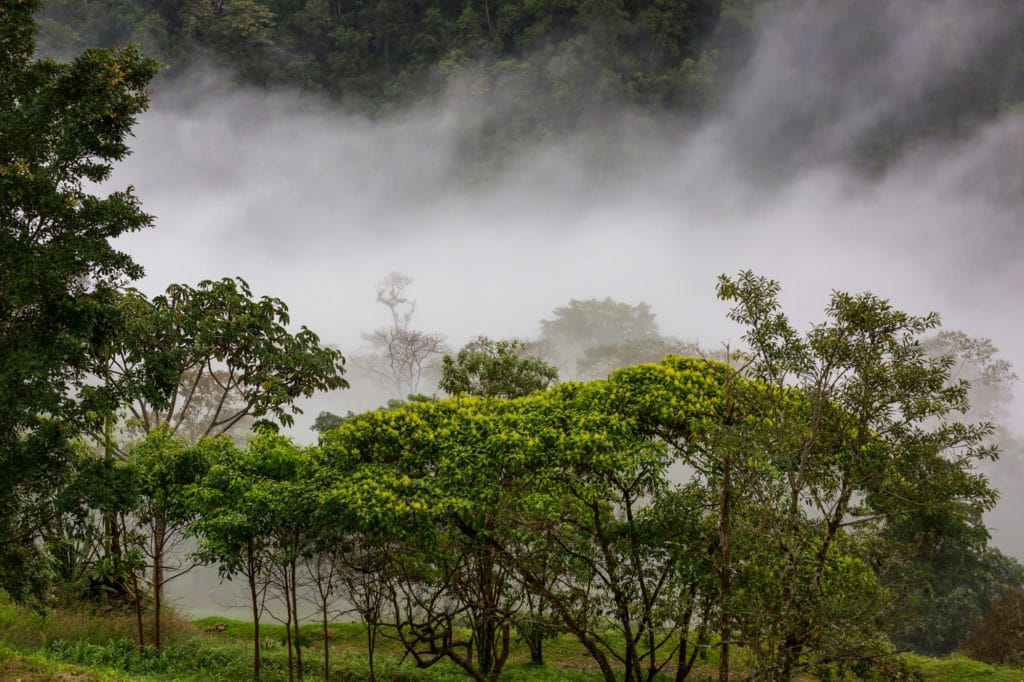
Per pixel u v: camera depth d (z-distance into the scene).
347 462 13.80
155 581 14.88
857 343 11.05
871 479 11.18
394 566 13.67
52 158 12.07
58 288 11.69
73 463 12.78
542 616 14.07
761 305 11.43
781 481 12.51
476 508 12.48
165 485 14.48
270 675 14.41
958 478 10.98
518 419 13.16
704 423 11.58
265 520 13.16
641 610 13.48
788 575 10.88
